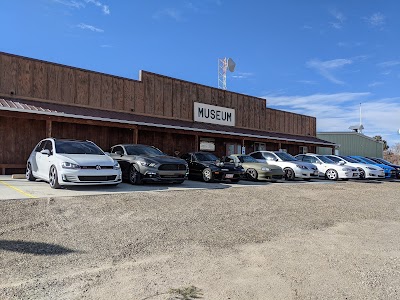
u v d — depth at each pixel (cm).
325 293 395
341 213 883
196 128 1928
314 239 622
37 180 1187
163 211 760
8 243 509
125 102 1820
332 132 4078
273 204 942
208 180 1399
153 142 1952
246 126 2562
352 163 2091
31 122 1498
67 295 362
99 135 1723
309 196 1143
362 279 440
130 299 359
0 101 1333
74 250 499
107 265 452
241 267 466
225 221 716
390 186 1656
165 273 434
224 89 2412
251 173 1599
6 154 1430
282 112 2945
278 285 412
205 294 379
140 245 537
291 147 3028
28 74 1488
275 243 586
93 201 802
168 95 2034
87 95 1670
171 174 1179
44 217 648
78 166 949
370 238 647
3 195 830
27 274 409
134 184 1173
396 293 400
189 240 576
